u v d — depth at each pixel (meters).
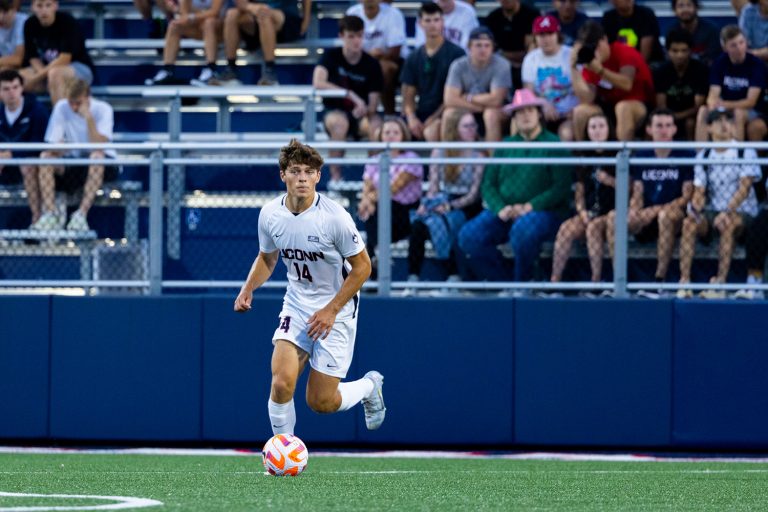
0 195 33.72
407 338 32.59
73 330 33.50
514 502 17.72
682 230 31.88
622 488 21.03
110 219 33.78
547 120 36.88
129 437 33.28
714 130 33.62
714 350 31.84
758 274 31.84
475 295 33.03
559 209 32.12
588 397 32.12
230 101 43.44
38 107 38.16
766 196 31.95
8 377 33.66
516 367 32.34
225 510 15.27
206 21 43.56
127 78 46.69
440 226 32.53
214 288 34.00
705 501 18.66
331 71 40.69
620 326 31.97
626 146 31.41
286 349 20.88
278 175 33.16
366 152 36.81
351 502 16.86
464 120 35.88
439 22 38.84
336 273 20.89
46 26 42.09
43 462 28.19
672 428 31.95
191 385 33.19
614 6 41.16
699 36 41.12
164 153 36.19
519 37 41.44
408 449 33.25
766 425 31.69
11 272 33.94
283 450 21.09
